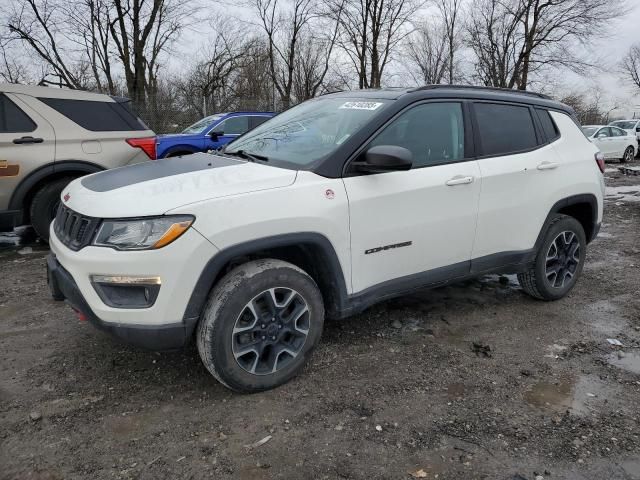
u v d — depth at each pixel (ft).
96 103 21.09
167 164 11.27
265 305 9.71
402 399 9.83
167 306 8.74
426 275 11.83
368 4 100.12
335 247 10.14
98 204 9.13
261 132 13.28
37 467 7.88
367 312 13.92
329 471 7.88
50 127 19.81
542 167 13.60
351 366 11.02
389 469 7.95
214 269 8.94
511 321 13.64
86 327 12.73
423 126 11.71
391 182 10.87
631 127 78.69
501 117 13.32
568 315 14.14
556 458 8.24
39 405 9.48
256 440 8.57
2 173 18.88
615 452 8.40
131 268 8.54
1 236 22.70
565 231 14.56
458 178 11.87
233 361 9.37
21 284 15.93
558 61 104.73
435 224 11.59
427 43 119.85
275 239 9.39
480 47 111.86
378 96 12.01
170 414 9.25
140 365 10.94
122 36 77.30
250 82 103.91
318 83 108.99
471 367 11.12
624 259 20.02
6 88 19.29
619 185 43.93
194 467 7.93
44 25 75.82
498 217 12.78
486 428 8.98
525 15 104.88
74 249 9.17
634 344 12.43
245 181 9.54
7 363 11.00
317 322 10.33
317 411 9.39
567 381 10.64
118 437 8.61
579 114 141.49
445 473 7.88
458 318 13.73
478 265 12.77
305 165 10.41
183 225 8.59
